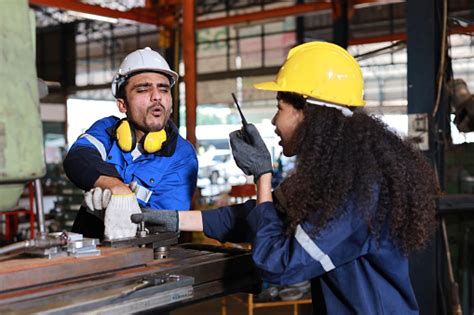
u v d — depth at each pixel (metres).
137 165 2.29
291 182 1.56
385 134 1.57
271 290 4.45
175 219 1.88
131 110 2.25
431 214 1.55
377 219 1.49
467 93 3.59
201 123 15.16
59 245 1.46
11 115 1.07
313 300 1.68
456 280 3.51
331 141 1.53
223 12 14.48
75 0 7.71
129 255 1.51
